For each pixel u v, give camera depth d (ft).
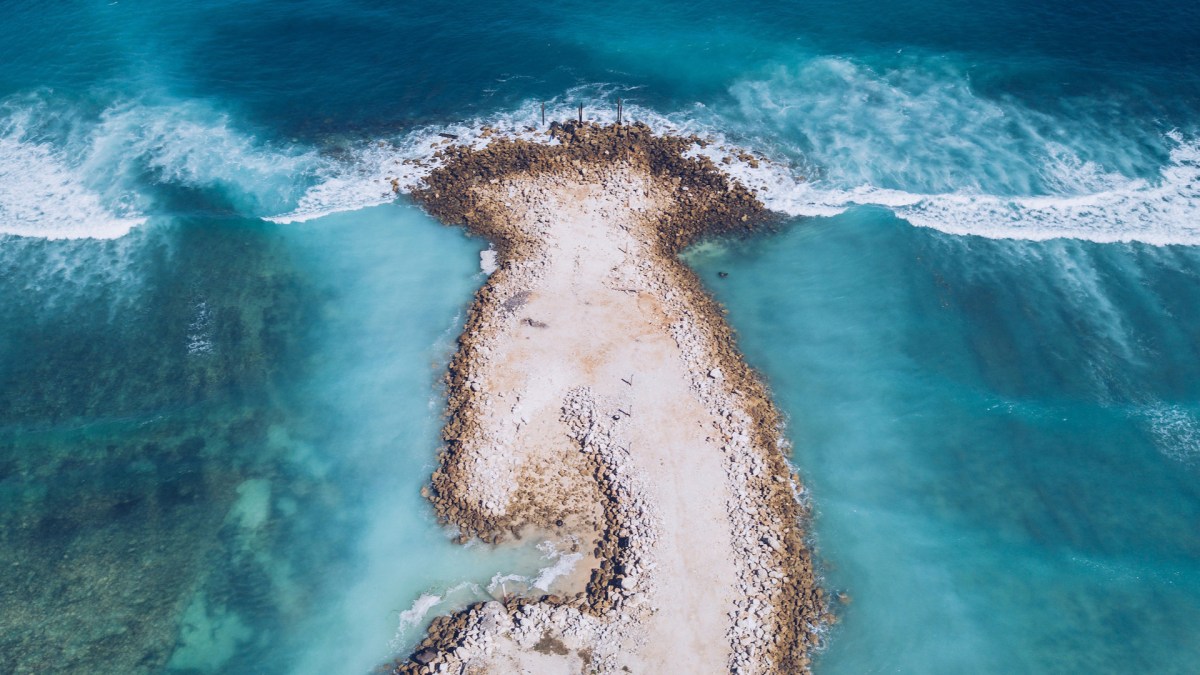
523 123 254.68
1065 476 174.50
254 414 187.32
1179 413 184.03
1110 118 254.06
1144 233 221.66
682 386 186.29
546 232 220.43
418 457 177.99
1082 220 225.76
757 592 152.76
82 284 212.84
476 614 149.89
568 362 190.19
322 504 171.12
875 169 240.94
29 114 255.50
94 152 245.65
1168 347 196.75
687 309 203.72
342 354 198.59
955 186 235.81
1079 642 150.51
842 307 207.51
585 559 158.61
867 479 174.19
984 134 250.78
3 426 183.62
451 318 204.74
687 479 169.17
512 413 180.55
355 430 183.52
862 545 163.63
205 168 242.99
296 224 228.02
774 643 147.13
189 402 189.57
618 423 178.19
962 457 178.09
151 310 207.92
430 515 167.84
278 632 152.66
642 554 157.17
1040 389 189.88
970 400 188.14
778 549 159.43
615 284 207.62
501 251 217.56
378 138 252.42
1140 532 165.37
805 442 180.75
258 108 262.67
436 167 241.55
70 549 163.94
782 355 197.36
